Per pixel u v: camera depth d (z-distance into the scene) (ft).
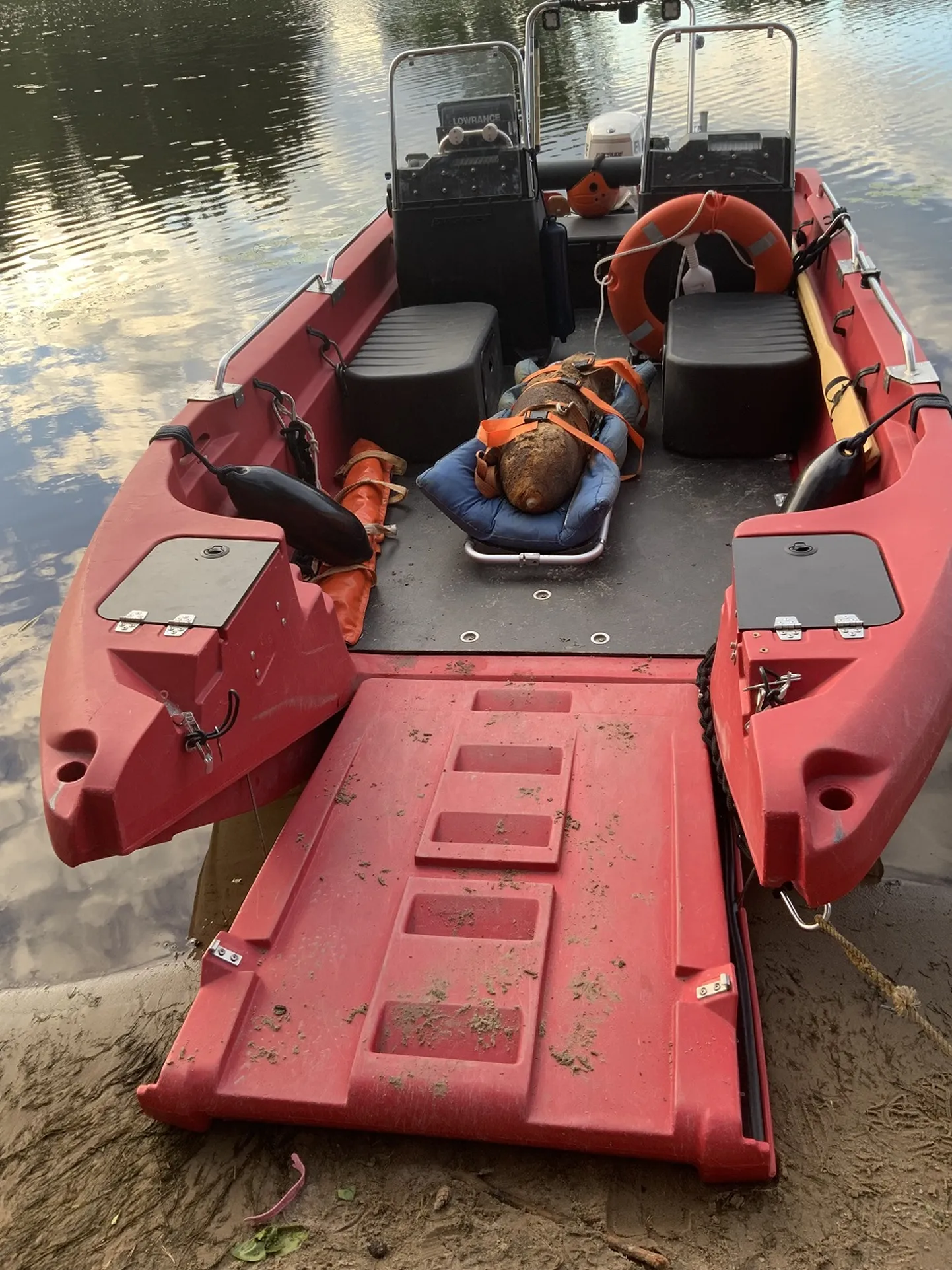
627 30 39.63
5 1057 8.96
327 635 9.75
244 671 8.34
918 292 23.94
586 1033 6.95
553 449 11.91
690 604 11.12
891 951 8.94
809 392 13.37
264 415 12.53
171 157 40.42
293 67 52.31
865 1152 7.30
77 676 7.72
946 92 39.91
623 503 13.24
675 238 15.07
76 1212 7.42
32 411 22.65
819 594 7.80
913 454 9.29
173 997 9.45
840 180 31.96
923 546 8.18
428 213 16.21
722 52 17.39
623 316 16.17
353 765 9.24
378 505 13.50
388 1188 7.14
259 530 9.18
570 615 11.14
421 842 8.33
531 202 15.96
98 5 80.28
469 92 16.65
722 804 8.61
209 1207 7.24
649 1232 6.77
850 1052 8.08
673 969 7.26
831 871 6.31
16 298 28.81
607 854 8.13
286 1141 7.51
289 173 37.88
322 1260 6.79
